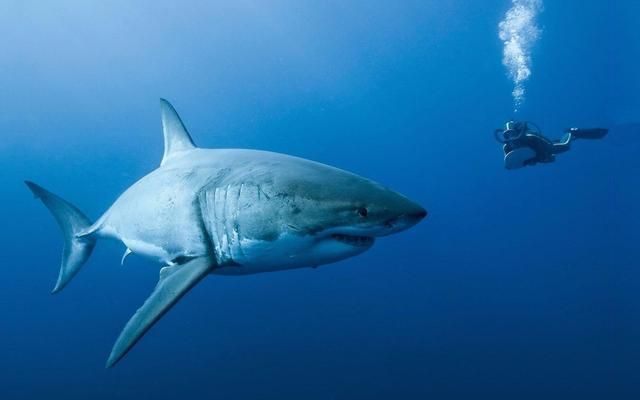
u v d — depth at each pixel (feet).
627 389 27.78
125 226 13.05
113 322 50.49
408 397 28.55
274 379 32.17
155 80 205.57
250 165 10.43
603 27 120.16
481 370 31.27
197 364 36.52
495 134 33.83
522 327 37.42
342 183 9.11
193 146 13.84
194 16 159.53
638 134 96.02
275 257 9.55
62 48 172.96
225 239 9.86
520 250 60.95
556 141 36.19
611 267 49.44
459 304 43.34
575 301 41.63
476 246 66.28
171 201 11.15
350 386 30.27
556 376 30.14
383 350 34.91
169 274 9.79
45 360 42.68
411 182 144.25
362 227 8.63
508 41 120.16
